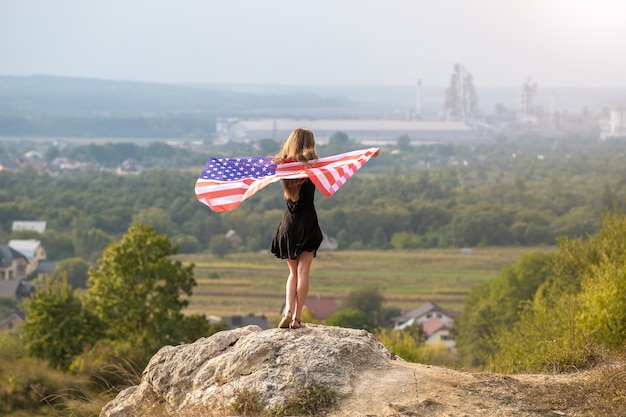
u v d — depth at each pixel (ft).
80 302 115.75
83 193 613.93
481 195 637.30
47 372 80.43
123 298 114.11
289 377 23.17
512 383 24.31
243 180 24.23
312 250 24.80
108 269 116.37
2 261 402.11
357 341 24.91
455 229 501.15
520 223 497.05
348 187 623.36
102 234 458.91
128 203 574.56
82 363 95.45
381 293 339.77
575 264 67.10
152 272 115.85
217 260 447.01
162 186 602.44
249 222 502.79
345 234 513.04
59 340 109.70
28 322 111.55
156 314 115.03
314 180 23.65
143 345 107.45
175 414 24.08
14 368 79.71
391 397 22.54
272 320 295.48
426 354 82.28
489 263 437.99
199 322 119.44
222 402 23.58
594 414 21.97
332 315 249.34
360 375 23.76
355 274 414.00
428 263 443.73
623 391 23.47
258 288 367.86
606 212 66.28
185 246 478.59
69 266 378.32
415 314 288.92
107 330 114.32
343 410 22.04
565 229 487.20
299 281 24.98
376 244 509.35
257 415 22.45
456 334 207.10
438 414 21.59
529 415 21.88
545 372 29.32
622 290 39.22
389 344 78.69
